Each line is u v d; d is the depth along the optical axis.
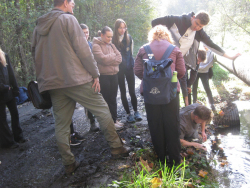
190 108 3.04
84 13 10.22
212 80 6.06
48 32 2.16
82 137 3.19
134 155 2.59
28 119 4.43
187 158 2.71
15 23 6.67
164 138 2.43
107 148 2.89
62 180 2.31
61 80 2.18
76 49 2.14
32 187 2.25
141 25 15.77
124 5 14.21
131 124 3.63
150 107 2.29
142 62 2.39
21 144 3.25
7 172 2.54
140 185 1.96
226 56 3.56
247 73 4.13
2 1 6.48
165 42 2.29
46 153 2.94
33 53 2.41
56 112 2.33
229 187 2.29
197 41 3.45
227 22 7.93
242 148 3.12
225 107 4.36
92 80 2.34
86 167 2.49
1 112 2.99
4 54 2.98
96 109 2.38
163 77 2.08
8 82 2.95
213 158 2.85
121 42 3.47
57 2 2.25
